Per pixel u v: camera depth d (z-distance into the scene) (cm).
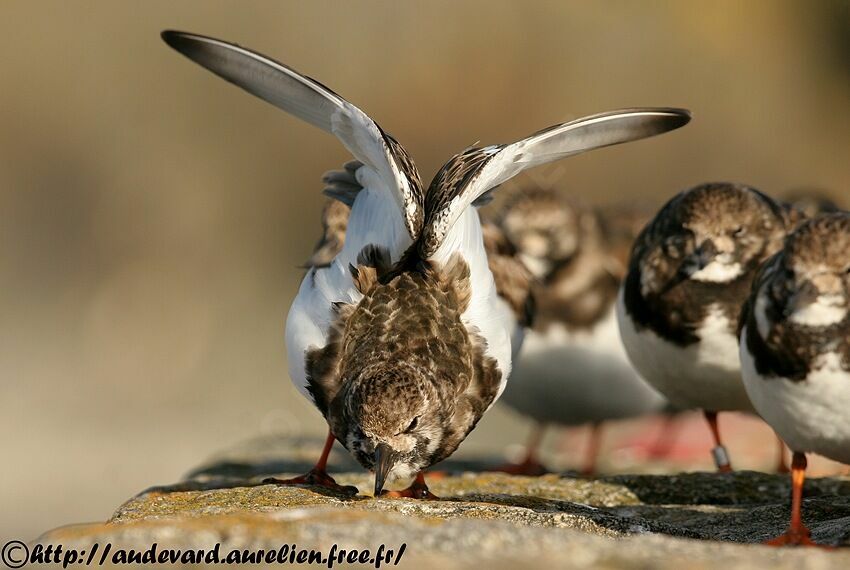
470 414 812
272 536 632
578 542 630
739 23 2669
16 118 2355
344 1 2503
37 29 2425
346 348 797
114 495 1572
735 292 985
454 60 2467
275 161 2367
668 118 816
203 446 1742
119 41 2436
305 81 781
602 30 2555
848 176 2570
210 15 2464
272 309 2180
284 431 1706
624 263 1279
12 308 2136
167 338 2103
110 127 2370
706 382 1007
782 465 1169
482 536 633
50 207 2306
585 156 2334
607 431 1641
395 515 675
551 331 1244
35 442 1728
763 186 2488
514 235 1266
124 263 2252
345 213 938
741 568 585
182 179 2331
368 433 770
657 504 960
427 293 797
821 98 2625
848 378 766
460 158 791
